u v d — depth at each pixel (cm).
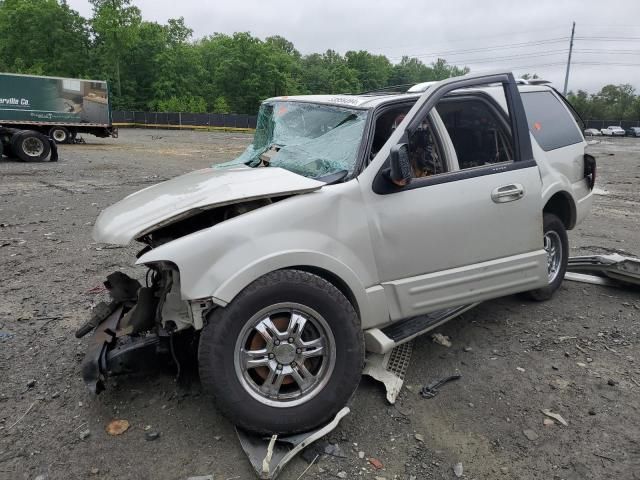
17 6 6075
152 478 270
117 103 6275
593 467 281
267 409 287
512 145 395
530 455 291
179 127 5656
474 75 379
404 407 331
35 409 324
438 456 289
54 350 397
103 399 333
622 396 346
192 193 321
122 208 335
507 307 489
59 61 6094
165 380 352
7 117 2441
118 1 6103
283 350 293
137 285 373
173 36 7144
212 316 282
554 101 530
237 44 7206
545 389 354
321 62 10188
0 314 464
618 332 439
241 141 3544
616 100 10050
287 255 291
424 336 427
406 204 339
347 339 299
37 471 273
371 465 282
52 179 1380
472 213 363
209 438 300
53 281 554
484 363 387
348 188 322
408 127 340
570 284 555
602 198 1217
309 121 396
